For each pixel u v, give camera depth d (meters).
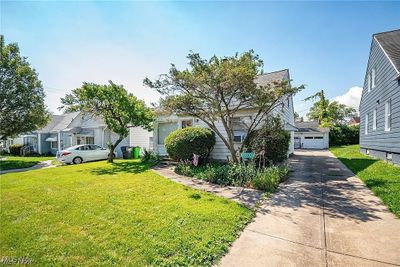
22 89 17.55
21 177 9.44
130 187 6.96
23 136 29.30
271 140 10.00
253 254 3.09
